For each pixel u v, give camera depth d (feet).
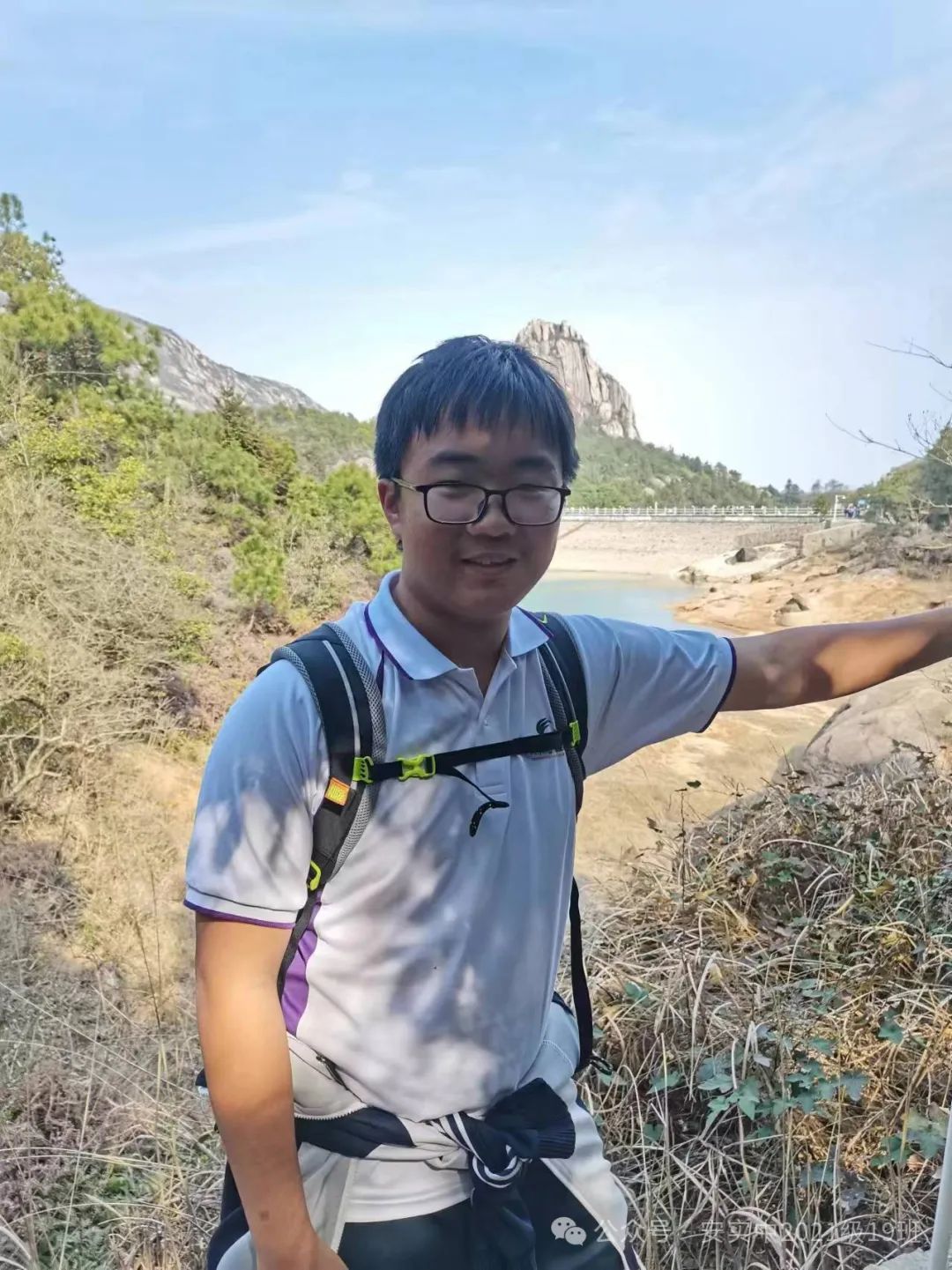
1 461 32.32
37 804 22.71
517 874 3.71
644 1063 7.89
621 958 9.84
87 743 25.34
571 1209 4.11
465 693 3.56
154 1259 7.20
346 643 3.57
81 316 48.80
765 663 4.45
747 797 16.62
